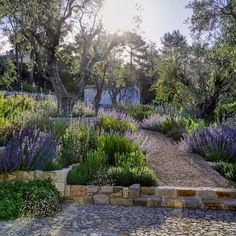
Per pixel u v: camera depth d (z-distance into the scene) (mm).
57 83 13742
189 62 21938
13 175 6188
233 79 19719
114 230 4656
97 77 18234
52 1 13438
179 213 5480
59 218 5133
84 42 15336
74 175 6250
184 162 8180
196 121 14305
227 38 15938
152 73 43750
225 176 7023
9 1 13305
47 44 13617
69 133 8078
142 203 5906
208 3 16234
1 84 27469
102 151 7305
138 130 13648
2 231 4543
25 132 7129
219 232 4637
